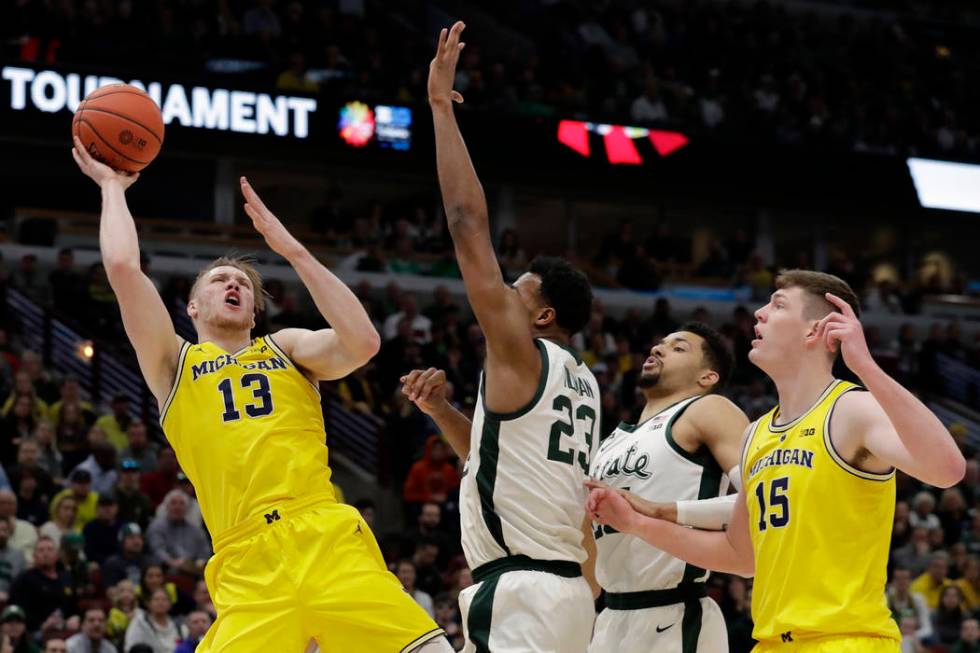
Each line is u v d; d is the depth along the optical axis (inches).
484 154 687.1
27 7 592.7
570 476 167.9
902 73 870.4
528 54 793.6
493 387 165.6
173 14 645.9
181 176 698.2
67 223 657.0
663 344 203.5
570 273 178.1
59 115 586.2
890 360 705.6
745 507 162.2
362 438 555.2
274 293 615.8
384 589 166.6
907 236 876.0
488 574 165.9
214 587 170.9
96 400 535.5
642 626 187.9
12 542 389.4
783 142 757.3
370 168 668.7
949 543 532.7
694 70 811.4
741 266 776.9
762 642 156.3
